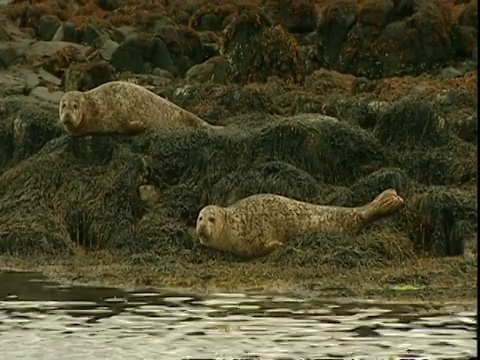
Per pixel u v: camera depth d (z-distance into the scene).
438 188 32.97
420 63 47.44
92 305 25.41
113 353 20.94
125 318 23.94
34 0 58.91
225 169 34.47
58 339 22.03
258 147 35.16
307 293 26.66
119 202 33.69
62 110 35.34
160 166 34.66
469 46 47.88
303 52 48.88
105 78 46.31
